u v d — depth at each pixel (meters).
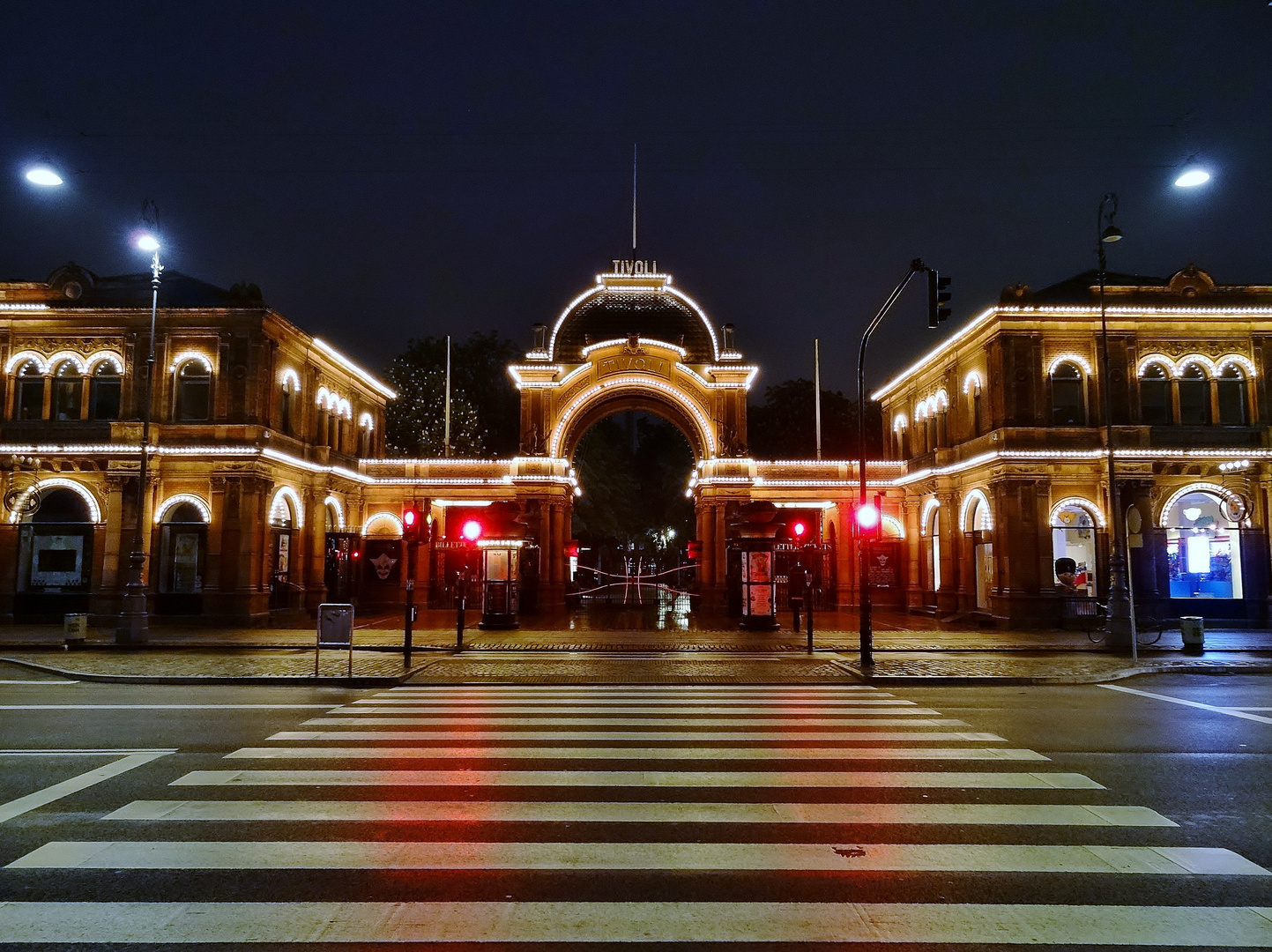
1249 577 29.69
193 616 29.31
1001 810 7.95
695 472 42.28
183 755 10.22
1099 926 5.42
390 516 41.19
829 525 41.56
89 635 25.45
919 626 30.77
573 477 42.06
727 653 22.12
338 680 16.92
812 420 62.97
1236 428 30.27
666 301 41.88
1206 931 5.37
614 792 8.52
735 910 5.66
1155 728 12.12
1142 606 29.02
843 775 9.23
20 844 6.95
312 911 5.62
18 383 30.77
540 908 5.68
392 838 7.11
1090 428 29.84
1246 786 8.87
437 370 58.03
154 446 29.61
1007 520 29.56
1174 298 30.94
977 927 5.40
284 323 31.67
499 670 18.83
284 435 31.83
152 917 5.51
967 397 33.81
